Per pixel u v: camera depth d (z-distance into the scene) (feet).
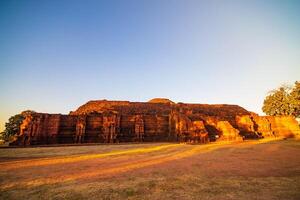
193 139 124.06
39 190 27.02
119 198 23.48
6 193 25.86
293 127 151.64
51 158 59.06
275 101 173.99
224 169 40.50
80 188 27.73
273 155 61.72
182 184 29.32
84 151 76.59
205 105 198.18
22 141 108.68
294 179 31.78
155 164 47.16
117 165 46.37
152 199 23.06
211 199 22.81
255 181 30.66
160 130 139.13
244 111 196.13
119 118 132.98
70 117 125.70
